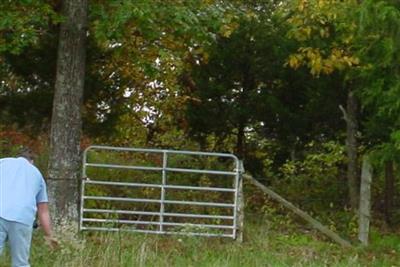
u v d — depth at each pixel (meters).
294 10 16.16
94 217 15.02
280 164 20.41
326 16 15.42
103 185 15.40
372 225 17.45
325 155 18.84
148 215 15.30
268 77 19.34
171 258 12.92
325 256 13.83
